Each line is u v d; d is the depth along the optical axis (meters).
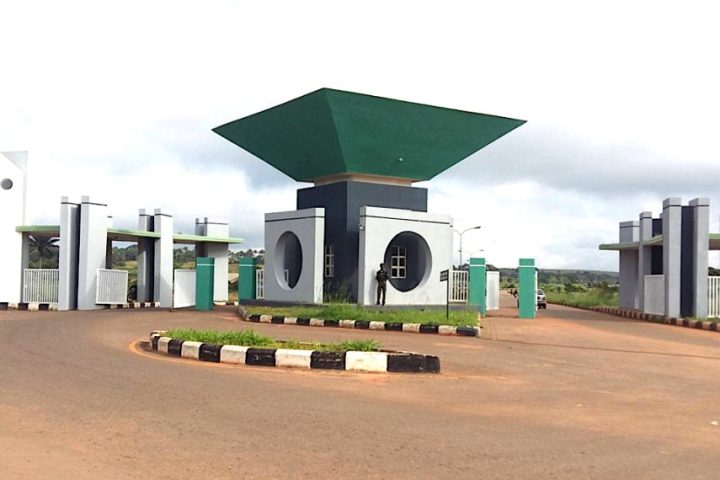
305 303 27.36
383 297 26.78
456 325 20.53
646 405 9.87
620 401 10.15
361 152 27.19
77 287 32.78
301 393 10.12
